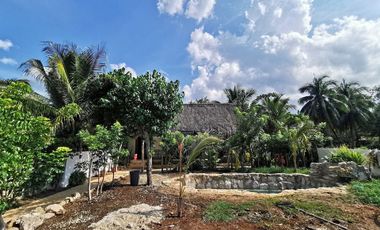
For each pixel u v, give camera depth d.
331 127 35.84
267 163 18.09
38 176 6.07
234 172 16.20
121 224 5.64
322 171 12.48
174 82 11.19
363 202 7.65
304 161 17.55
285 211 6.62
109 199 8.09
